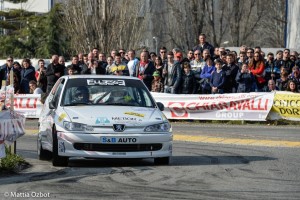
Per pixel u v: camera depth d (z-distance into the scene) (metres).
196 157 41.25
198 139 51.31
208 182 32.22
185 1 146.88
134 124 36.44
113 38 113.62
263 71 66.38
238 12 157.75
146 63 67.44
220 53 67.94
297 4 102.75
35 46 129.38
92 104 39.12
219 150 44.78
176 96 67.00
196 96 66.50
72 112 37.41
